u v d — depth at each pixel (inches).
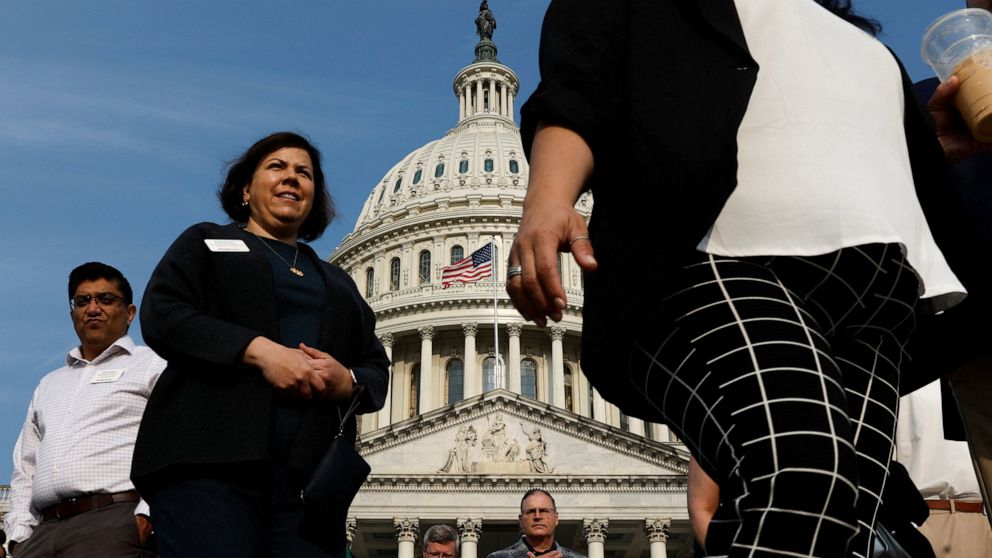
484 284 3634.4
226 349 184.9
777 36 125.3
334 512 186.2
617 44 121.7
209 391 187.3
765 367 100.0
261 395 186.9
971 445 171.2
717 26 120.3
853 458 96.5
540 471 2491.4
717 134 112.8
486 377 3540.8
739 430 99.2
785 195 110.9
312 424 190.5
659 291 109.4
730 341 103.2
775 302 104.9
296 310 212.4
